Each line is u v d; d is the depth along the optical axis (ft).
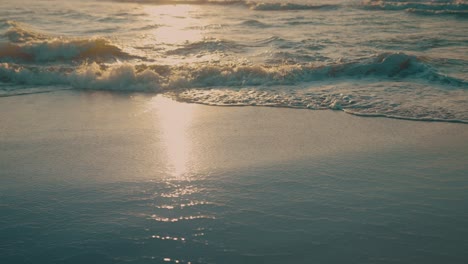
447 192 12.12
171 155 15.25
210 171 13.75
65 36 40.50
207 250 9.30
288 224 10.34
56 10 60.95
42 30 43.70
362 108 20.84
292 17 56.90
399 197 11.80
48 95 24.40
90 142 16.70
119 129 18.35
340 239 9.68
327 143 16.37
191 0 78.64
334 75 27.02
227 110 21.17
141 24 49.49
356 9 65.10
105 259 9.04
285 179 13.02
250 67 27.02
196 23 51.16
